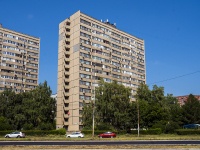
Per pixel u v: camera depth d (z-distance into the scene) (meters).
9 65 116.62
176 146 27.95
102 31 105.88
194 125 80.50
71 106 95.75
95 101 77.00
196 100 91.69
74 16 101.62
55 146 28.78
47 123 79.38
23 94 93.25
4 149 25.84
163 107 85.94
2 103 87.50
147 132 72.81
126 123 76.00
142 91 89.31
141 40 124.06
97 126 73.44
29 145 30.53
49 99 89.38
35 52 127.50
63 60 100.25
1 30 115.94
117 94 77.44
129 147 27.25
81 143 34.16
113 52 108.75
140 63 121.00
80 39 97.88
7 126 75.00
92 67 99.88
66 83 98.94
